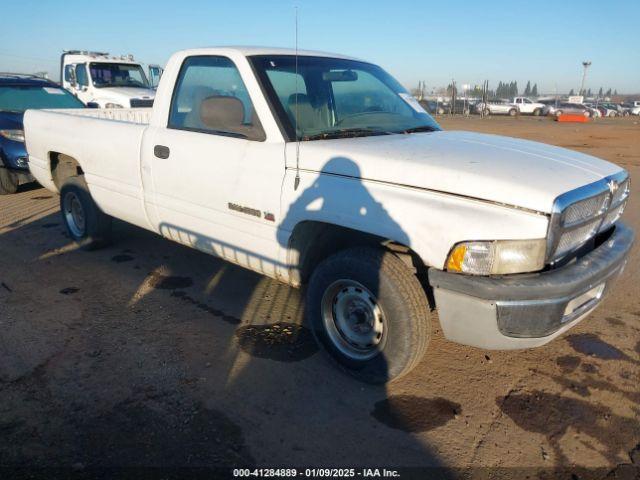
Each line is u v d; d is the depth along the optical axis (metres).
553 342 3.75
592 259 2.83
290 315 4.06
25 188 8.55
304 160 3.15
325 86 3.85
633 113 50.25
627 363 3.48
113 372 3.24
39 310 4.05
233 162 3.52
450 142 3.32
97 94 14.02
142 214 4.45
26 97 8.84
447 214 2.62
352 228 2.94
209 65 3.83
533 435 2.79
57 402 2.93
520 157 2.97
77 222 5.49
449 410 2.98
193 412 2.88
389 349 2.98
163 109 4.12
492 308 2.55
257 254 3.56
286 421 2.84
